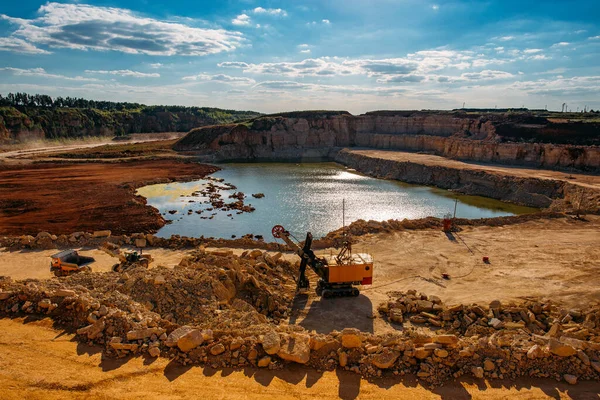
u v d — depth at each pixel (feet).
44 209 169.89
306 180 257.55
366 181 254.68
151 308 58.65
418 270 92.99
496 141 282.77
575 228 124.47
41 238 106.32
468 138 321.11
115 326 46.52
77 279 67.15
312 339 44.86
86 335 45.75
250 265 83.56
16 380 37.73
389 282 86.63
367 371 42.19
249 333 47.34
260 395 38.04
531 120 294.25
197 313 58.85
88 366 40.78
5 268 90.33
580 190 168.35
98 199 188.96
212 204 187.11
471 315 67.21
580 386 40.75
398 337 47.09
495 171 219.82
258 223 156.56
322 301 76.54
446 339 43.80
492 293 79.51
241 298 71.05
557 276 87.51
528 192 190.80
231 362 42.68
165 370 41.06
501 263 96.78
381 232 122.21
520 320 65.82
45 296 53.52
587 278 85.66
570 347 43.06
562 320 65.26
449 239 115.85
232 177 269.85
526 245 109.60
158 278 62.64
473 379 41.65
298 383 40.24
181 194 211.00
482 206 185.57
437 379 41.39
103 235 112.78
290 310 72.49
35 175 251.60
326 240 111.65
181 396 37.14
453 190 220.02
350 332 46.62
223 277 70.54
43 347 43.83
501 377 41.88
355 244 112.27
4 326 48.37
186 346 43.37
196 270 71.97
